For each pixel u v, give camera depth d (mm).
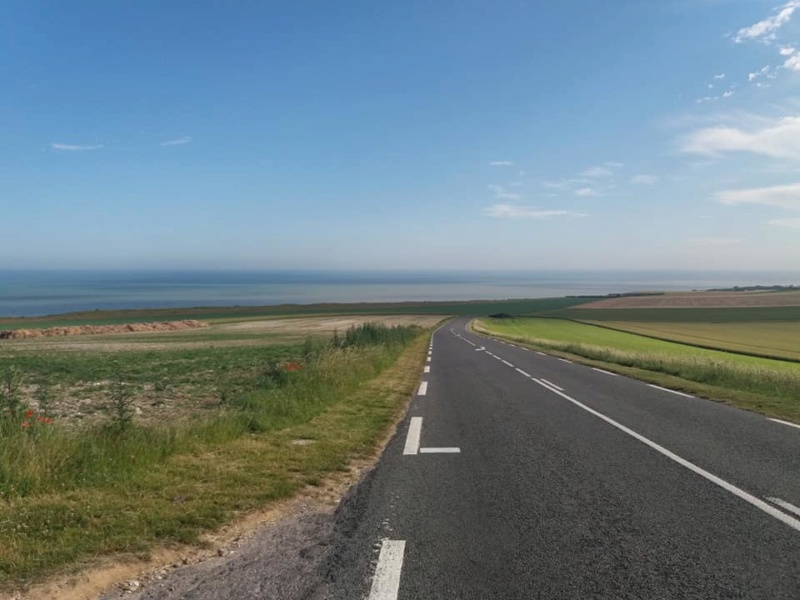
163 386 16656
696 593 3686
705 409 11500
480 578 3928
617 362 23656
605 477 6465
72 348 38344
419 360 24703
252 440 8094
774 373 15820
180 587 3809
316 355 16688
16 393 10039
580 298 178000
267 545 4539
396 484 6227
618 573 3988
